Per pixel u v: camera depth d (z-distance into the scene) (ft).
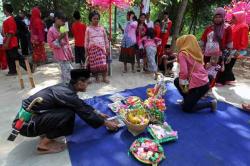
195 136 11.65
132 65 20.52
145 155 9.82
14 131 9.56
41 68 21.94
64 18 15.60
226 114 13.66
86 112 10.42
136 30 19.97
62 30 15.61
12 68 19.89
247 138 11.58
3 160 10.00
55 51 16.08
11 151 10.55
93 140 11.16
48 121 9.91
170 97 15.58
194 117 13.28
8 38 18.60
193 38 13.07
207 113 13.73
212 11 37.40
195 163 9.91
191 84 13.17
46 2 37.91
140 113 11.89
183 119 13.06
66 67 16.49
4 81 18.63
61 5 38.27
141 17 20.03
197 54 13.07
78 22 20.63
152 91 15.10
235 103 15.26
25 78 19.22
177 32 25.59
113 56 26.32
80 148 10.63
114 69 21.67
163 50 21.18
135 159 10.03
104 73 18.08
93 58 17.52
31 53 25.09
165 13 22.07
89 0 19.77
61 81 18.66
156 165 9.60
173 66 22.31
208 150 10.69
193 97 13.28
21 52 23.41
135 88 16.92
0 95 16.06
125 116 11.82
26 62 16.98
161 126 11.93
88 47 17.48
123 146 10.80
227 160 10.13
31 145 10.94
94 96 15.53
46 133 10.19
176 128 12.25
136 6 29.19
